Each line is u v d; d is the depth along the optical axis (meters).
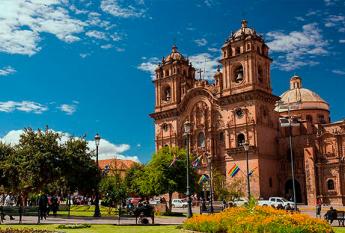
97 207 51.03
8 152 59.81
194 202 82.38
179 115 98.81
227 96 88.19
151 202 86.75
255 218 22.91
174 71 102.12
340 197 79.94
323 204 80.94
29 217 46.59
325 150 84.19
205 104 94.12
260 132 85.00
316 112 105.19
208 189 81.12
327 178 82.38
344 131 82.50
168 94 103.44
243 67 87.56
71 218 45.53
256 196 81.38
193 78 105.19
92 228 31.50
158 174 63.97
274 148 88.62
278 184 87.81
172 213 59.00
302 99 107.06
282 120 50.62
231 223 24.08
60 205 69.75
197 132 94.31
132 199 85.69
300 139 87.94
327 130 86.44
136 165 97.94
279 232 21.30
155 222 41.62
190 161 68.88
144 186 66.31
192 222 26.89
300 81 114.62
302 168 86.44
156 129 102.56
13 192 59.94
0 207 38.44
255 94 84.94
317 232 21.27
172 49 106.06
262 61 90.12
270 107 89.56
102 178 61.44
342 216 38.28
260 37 91.06
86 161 54.59
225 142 88.19
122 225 35.16
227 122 88.44
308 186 83.25
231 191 78.81
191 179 65.81
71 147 53.91
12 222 38.12
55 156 51.78
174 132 98.94
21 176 52.16
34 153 51.34
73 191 58.25
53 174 51.69
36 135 52.94
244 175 83.38
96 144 54.53
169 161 64.88
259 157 83.31
